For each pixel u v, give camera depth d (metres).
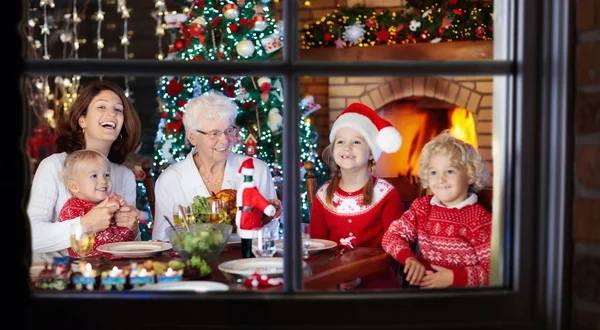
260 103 3.84
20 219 1.16
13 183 1.16
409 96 5.29
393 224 2.52
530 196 1.19
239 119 3.86
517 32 1.20
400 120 5.32
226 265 1.85
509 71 1.20
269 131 3.87
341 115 2.92
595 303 1.18
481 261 2.32
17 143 1.16
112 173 2.84
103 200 2.54
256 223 2.09
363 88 5.38
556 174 1.18
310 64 1.21
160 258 2.09
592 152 1.18
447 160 2.41
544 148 1.19
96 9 5.57
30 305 1.17
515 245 1.20
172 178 2.99
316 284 1.86
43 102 4.97
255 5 3.85
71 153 2.71
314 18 5.70
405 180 4.91
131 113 2.92
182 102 3.86
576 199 1.18
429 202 2.52
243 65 1.21
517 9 1.20
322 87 5.56
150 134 5.48
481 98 5.12
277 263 1.88
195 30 3.78
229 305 1.17
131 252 2.09
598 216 1.18
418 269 2.27
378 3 5.57
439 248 2.38
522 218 1.19
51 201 2.65
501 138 1.25
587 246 1.18
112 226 2.48
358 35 5.12
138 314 1.17
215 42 3.88
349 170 2.87
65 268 1.64
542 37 1.18
